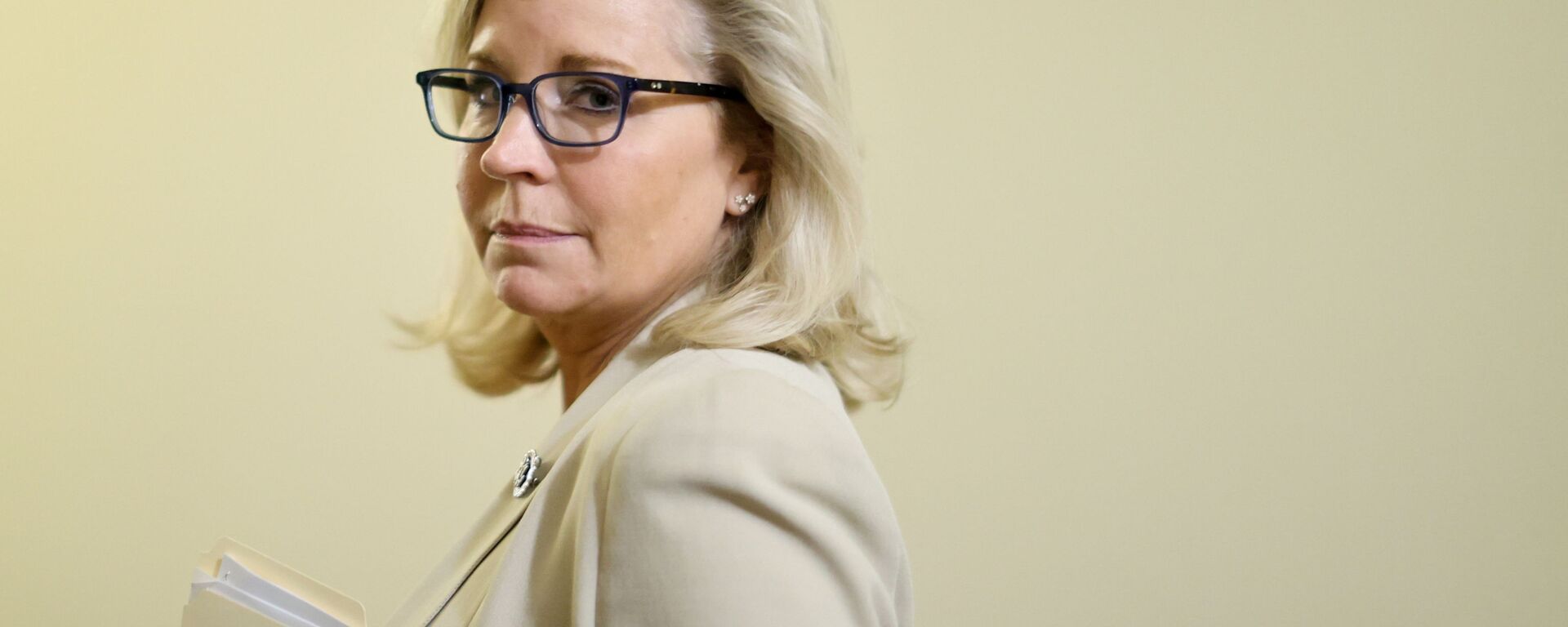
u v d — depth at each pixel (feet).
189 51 17.75
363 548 17.28
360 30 17.37
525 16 4.78
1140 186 15.08
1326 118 14.52
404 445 17.26
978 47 15.53
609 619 3.80
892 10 15.72
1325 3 14.49
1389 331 14.42
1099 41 15.16
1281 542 14.70
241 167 17.62
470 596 4.76
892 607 4.06
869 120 15.72
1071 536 15.31
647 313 5.06
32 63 18.15
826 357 5.04
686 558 3.69
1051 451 15.37
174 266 17.79
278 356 17.52
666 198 4.81
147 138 17.88
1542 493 14.11
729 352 4.62
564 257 4.78
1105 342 15.21
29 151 18.10
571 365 5.48
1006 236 15.44
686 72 4.87
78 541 17.87
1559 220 13.94
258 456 17.52
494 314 7.50
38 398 18.03
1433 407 14.34
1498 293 14.15
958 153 15.57
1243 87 14.74
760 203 5.14
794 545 3.77
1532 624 14.17
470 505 17.15
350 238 17.38
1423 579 14.38
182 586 17.61
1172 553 15.03
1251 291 14.74
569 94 4.75
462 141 4.99
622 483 3.89
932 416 15.58
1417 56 14.25
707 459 3.81
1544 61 13.89
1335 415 14.58
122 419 17.85
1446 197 14.24
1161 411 15.06
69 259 18.02
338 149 17.42
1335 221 14.52
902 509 15.62
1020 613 15.43
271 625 4.57
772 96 4.85
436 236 17.17
